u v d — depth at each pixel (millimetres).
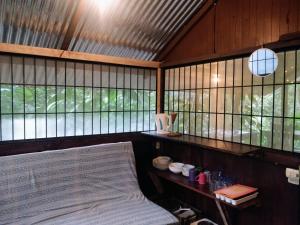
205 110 2754
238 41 2410
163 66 3213
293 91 1983
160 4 2613
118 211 2320
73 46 2701
